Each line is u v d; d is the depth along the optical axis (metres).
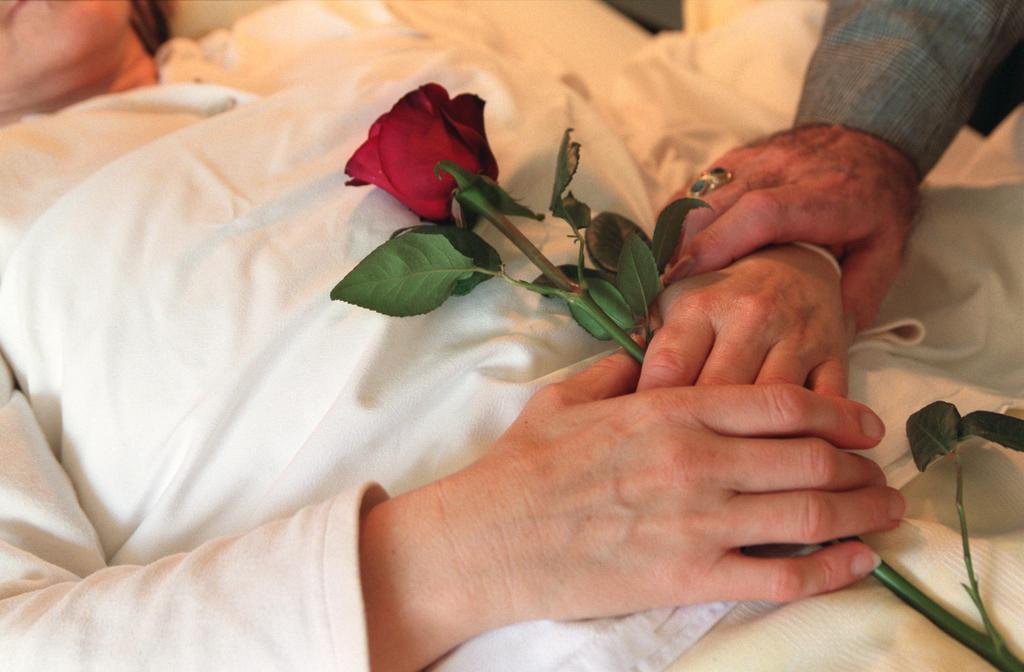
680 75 0.85
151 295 0.56
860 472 0.48
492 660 0.47
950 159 0.80
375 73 0.68
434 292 0.50
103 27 0.77
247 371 0.53
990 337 0.62
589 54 1.00
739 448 0.47
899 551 0.48
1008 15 0.67
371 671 0.46
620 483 0.46
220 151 0.62
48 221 0.59
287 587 0.46
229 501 0.53
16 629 0.47
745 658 0.46
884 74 0.67
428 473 0.52
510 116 0.65
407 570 0.46
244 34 0.92
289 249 0.56
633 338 0.55
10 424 0.56
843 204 0.59
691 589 0.46
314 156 0.62
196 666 0.45
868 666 0.45
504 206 0.52
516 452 0.48
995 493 0.52
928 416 0.49
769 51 0.86
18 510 0.53
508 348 0.54
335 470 0.52
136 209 0.58
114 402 0.55
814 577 0.46
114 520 0.55
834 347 0.54
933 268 0.65
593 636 0.46
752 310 0.53
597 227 0.56
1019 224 0.63
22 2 0.73
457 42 0.78
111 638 0.46
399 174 0.52
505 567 0.46
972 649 0.46
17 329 0.59
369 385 0.52
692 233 0.60
